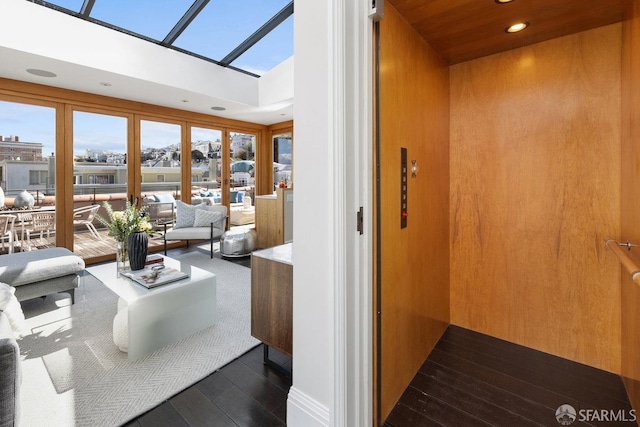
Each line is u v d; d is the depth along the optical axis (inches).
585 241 75.9
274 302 74.6
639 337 58.6
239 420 60.9
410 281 70.9
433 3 60.6
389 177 60.3
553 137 78.8
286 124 255.0
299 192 54.4
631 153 60.5
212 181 234.7
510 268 87.0
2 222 151.1
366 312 53.7
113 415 61.8
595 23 70.0
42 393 67.9
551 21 68.4
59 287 111.7
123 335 83.5
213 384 71.5
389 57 59.3
